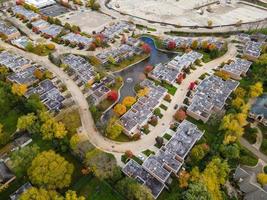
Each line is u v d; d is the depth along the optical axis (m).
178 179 155.50
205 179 144.38
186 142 172.38
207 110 198.00
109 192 147.75
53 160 143.75
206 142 179.12
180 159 164.75
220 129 181.75
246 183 149.38
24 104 190.88
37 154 151.75
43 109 182.25
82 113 196.25
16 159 147.00
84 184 150.75
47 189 137.75
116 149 172.12
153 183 151.38
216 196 141.62
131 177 153.12
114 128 173.62
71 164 149.00
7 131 177.12
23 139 170.62
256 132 184.62
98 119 189.25
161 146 174.88
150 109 197.38
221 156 167.25
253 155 171.88
